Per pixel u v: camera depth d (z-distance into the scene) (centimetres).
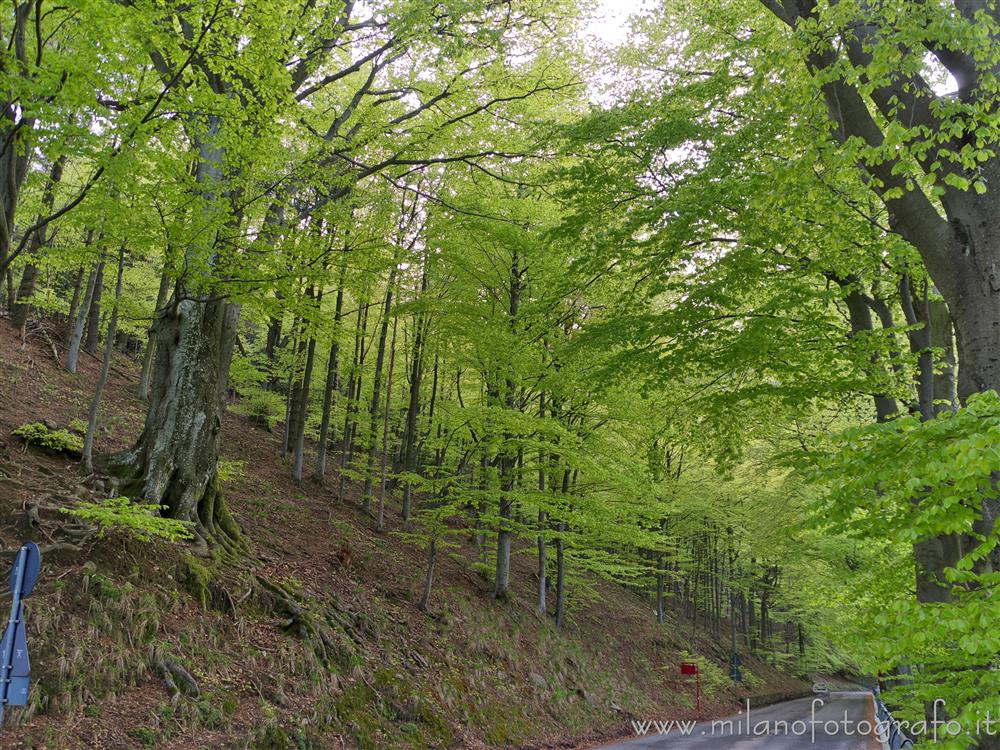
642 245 877
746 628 3828
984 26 482
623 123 895
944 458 388
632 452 1819
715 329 892
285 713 767
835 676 4653
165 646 734
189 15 654
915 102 577
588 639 2008
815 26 580
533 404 1822
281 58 828
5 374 1377
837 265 859
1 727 543
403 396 2347
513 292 1625
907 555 1095
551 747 1205
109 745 588
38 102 537
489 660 1352
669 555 2816
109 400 1574
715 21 1007
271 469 1822
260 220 899
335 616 1045
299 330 1324
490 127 1366
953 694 488
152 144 659
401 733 907
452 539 2044
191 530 946
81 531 788
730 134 855
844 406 1083
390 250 1107
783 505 1905
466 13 1138
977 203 530
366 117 1253
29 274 1778
